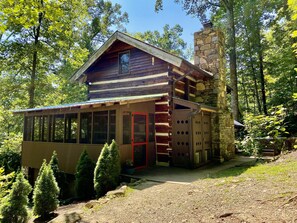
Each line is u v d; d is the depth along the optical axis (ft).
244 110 77.25
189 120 27.81
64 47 50.01
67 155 28.07
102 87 37.81
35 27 47.01
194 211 11.52
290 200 10.21
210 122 33.83
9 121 51.98
